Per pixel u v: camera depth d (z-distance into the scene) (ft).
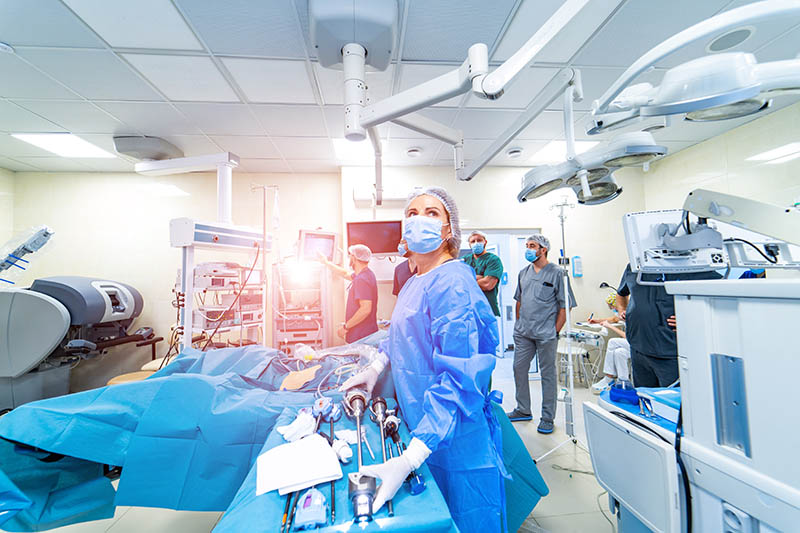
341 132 9.82
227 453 3.64
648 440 2.98
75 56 6.55
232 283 8.21
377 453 2.79
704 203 3.84
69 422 3.46
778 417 2.14
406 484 2.39
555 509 5.29
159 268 12.13
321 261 10.17
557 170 4.67
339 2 5.01
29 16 5.57
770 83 2.59
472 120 9.43
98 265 11.94
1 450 3.48
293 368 5.41
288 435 3.07
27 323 8.00
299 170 12.74
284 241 12.66
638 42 6.51
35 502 3.40
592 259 12.98
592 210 13.12
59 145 10.19
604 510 5.26
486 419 3.21
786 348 2.10
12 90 7.56
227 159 8.48
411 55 6.68
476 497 2.89
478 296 3.17
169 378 3.90
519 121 5.28
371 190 11.82
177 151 10.58
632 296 6.48
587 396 10.42
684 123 9.98
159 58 6.66
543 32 3.56
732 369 2.47
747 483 2.28
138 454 3.54
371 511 2.02
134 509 5.56
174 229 6.97
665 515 2.79
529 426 8.11
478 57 4.00
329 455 2.66
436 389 2.64
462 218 12.71
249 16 5.68
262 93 7.88
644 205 13.25
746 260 4.05
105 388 3.88
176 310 12.07
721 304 2.54
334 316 12.09
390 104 4.96
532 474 4.49
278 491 2.30
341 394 4.14
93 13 5.55
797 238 3.13
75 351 8.86
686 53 6.75
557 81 4.55
